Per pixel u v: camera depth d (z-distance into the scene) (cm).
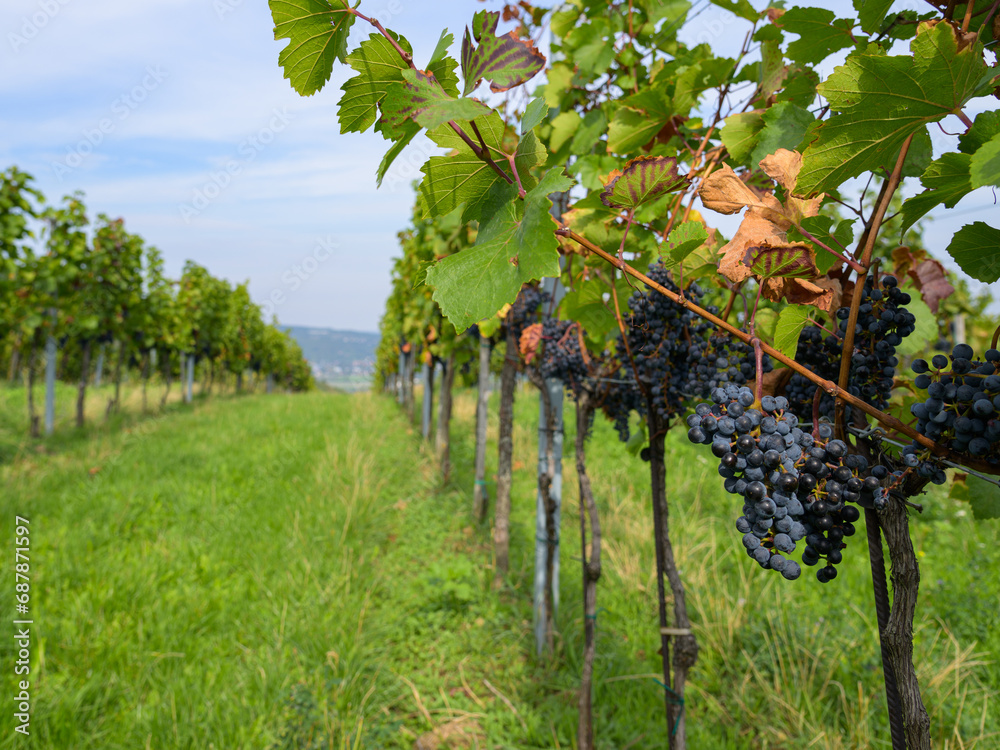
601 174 240
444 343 812
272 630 406
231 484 752
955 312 643
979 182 64
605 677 361
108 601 430
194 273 2019
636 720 328
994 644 361
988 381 82
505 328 511
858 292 97
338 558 517
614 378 258
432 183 93
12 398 1427
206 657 383
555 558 400
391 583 501
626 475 718
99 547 548
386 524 635
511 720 339
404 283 1064
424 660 403
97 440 1022
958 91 76
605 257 107
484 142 87
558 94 290
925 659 341
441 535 616
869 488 92
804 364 119
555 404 386
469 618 448
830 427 101
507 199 90
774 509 92
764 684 329
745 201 111
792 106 131
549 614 393
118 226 1323
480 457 642
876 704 315
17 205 1005
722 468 96
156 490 708
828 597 427
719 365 150
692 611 410
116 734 309
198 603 439
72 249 1173
